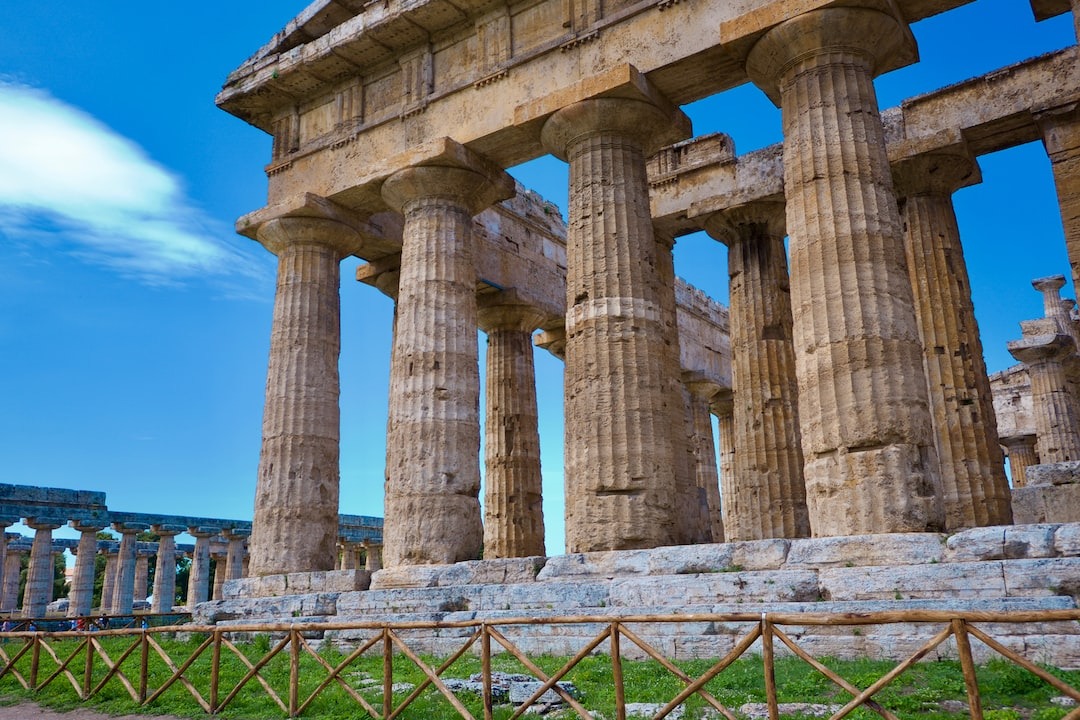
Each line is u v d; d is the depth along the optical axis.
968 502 18.23
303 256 22.30
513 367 27.50
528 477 26.47
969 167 20.22
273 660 15.85
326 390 21.72
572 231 17.55
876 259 14.30
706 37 16.69
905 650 10.80
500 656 14.16
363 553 61.34
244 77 23.34
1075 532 11.13
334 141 22.05
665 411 16.45
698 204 23.47
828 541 12.84
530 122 18.45
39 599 39.22
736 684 10.09
